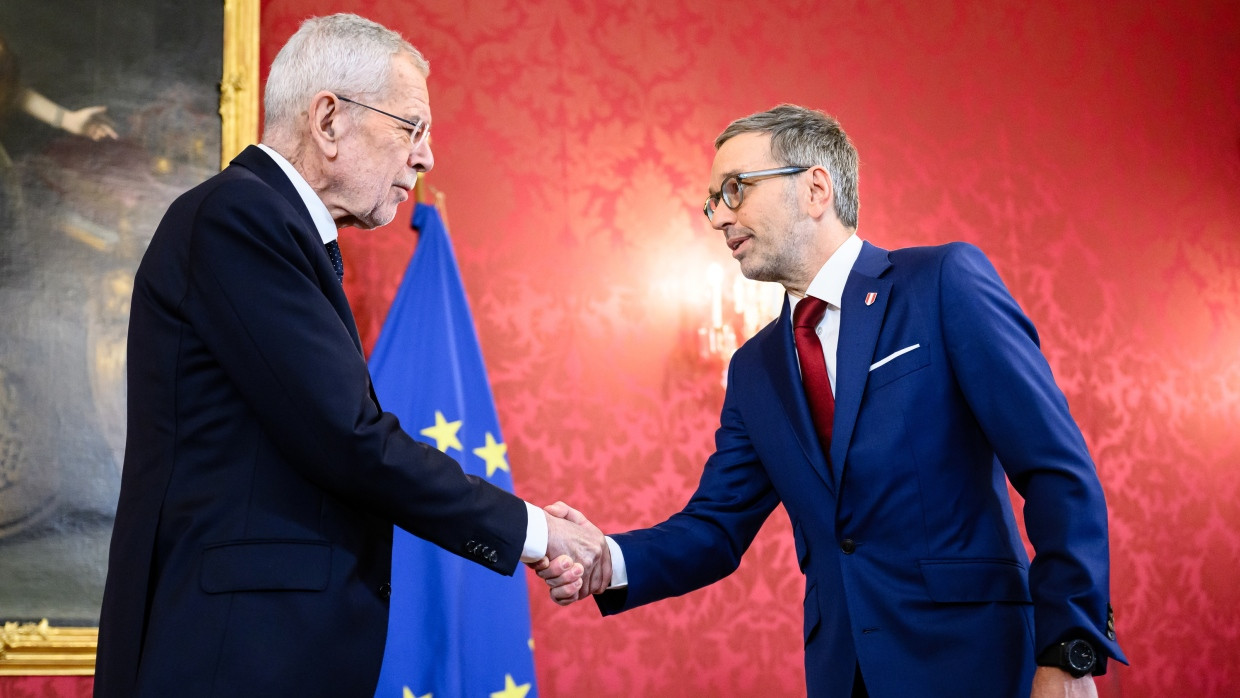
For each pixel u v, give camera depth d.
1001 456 1.86
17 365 3.40
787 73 4.59
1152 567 4.70
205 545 1.56
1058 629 1.65
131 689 1.53
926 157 4.73
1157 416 4.90
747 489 2.37
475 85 4.13
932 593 1.84
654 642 3.91
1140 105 5.25
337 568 1.60
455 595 3.28
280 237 1.65
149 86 3.67
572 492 3.95
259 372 1.59
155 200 3.62
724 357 4.20
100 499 3.42
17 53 3.55
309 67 1.86
